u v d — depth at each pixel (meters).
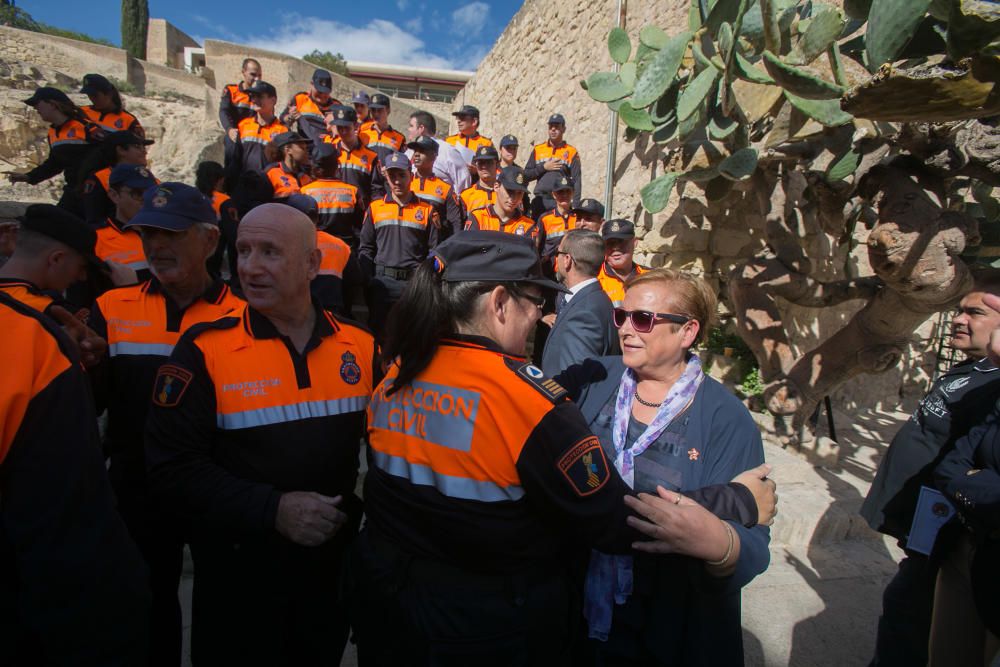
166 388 1.47
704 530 1.17
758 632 2.62
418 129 6.71
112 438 1.94
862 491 3.55
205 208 1.94
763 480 1.40
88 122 5.19
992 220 3.68
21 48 15.87
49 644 1.06
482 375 1.19
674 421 1.52
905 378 5.66
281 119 6.99
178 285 1.95
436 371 1.24
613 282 3.80
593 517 1.17
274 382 1.52
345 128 5.71
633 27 5.86
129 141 3.55
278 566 1.57
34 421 1.03
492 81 11.16
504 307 1.30
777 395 3.96
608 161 6.06
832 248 5.05
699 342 1.61
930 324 5.67
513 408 1.16
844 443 4.43
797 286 3.77
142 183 2.59
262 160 6.43
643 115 3.80
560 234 5.31
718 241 5.16
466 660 1.18
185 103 16.05
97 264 2.03
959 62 1.77
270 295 1.51
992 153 2.61
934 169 2.82
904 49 2.48
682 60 3.63
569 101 7.47
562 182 5.29
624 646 1.49
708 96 3.48
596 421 1.69
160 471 1.45
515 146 7.64
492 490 1.16
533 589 1.24
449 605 1.19
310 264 1.61
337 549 1.69
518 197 5.22
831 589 2.92
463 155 7.46
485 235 1.30
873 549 3.25
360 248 4.49
